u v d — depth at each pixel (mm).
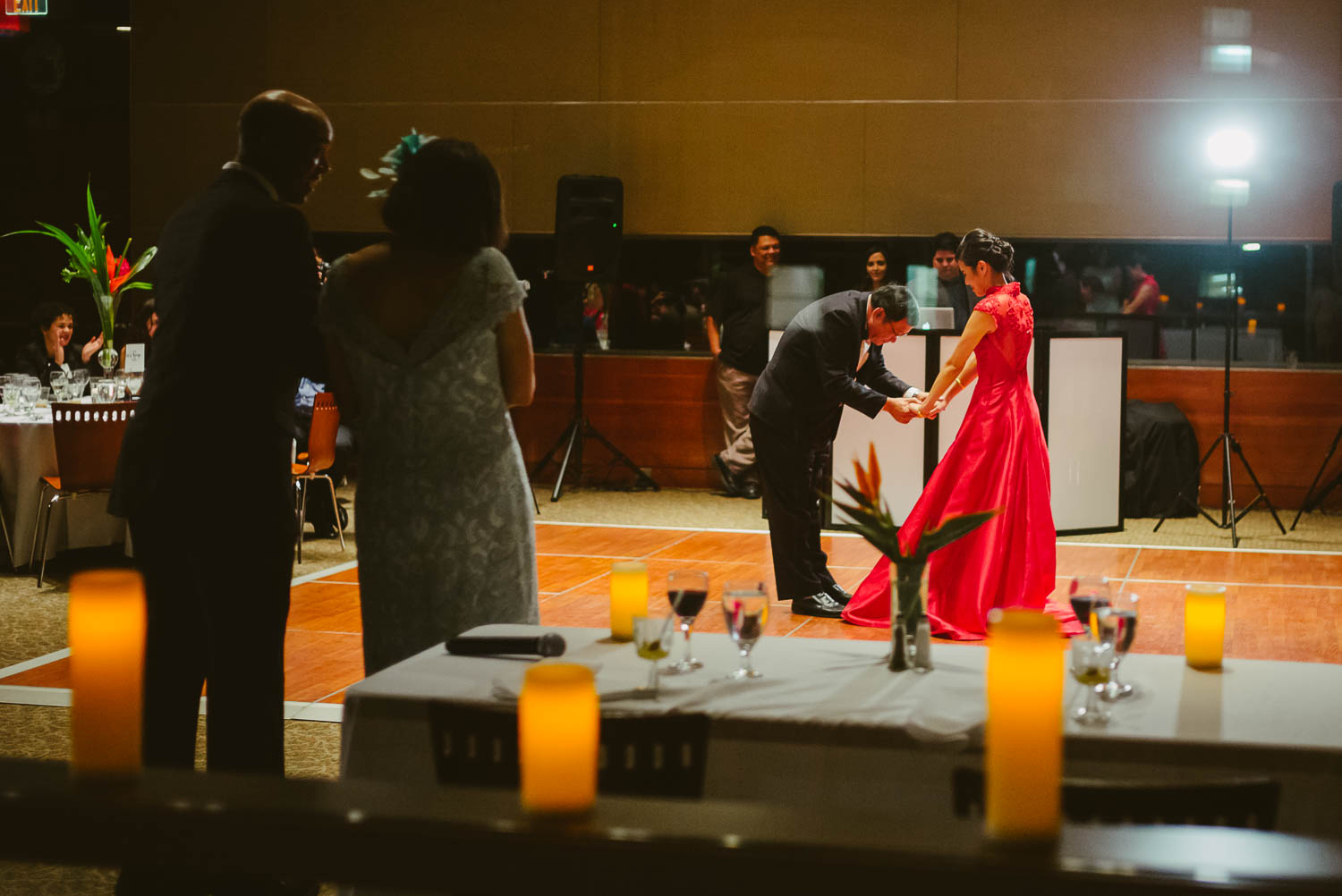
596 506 8742
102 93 10742
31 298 10922
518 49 9922
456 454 2709
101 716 1291
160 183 10477
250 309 2639
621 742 1770
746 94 9664
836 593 5457
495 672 2293
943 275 8656
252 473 2682
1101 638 2107
